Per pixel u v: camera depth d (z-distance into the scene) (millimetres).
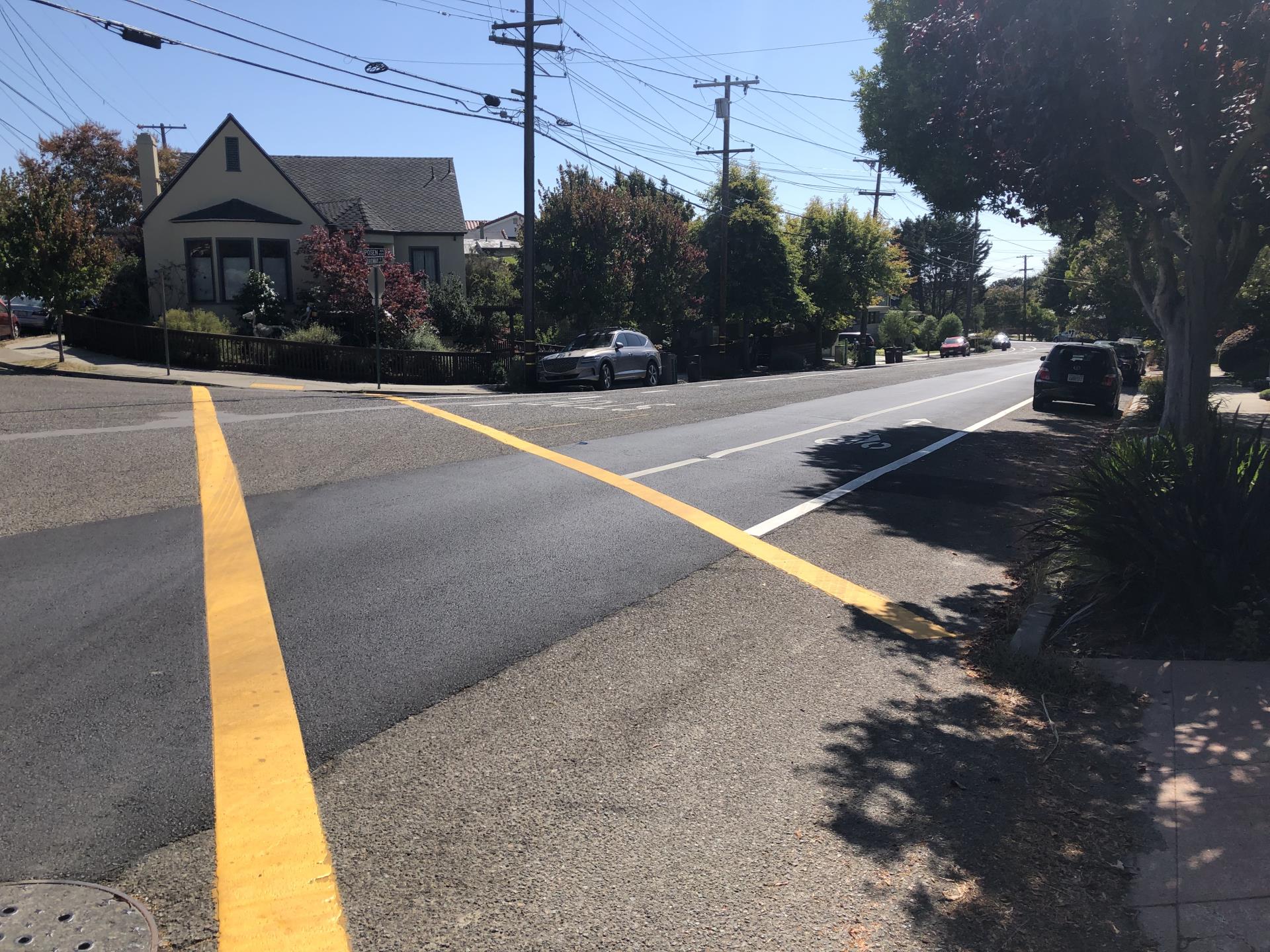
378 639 6000
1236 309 32844
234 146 31281
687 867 3709
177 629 6039
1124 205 12977
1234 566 6230
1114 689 5566
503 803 4129
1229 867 3748
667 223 38000
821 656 6113
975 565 8633
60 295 22828
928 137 17625
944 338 88875
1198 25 9141
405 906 3393
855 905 3508
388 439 13680
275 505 9406
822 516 10188
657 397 22938
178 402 16984
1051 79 9477
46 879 3463
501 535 8633
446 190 36594
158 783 4172
